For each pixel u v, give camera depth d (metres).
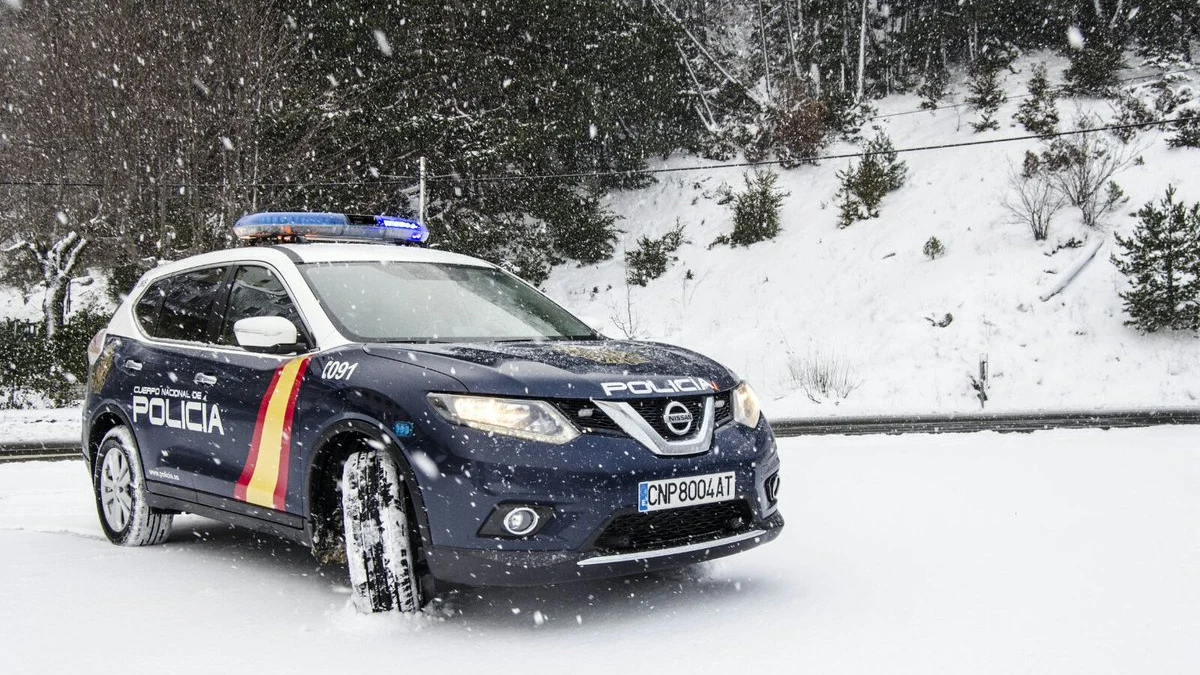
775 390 21.84
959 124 33.56
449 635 3.77
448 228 28.92
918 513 6.32
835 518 6.20
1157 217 21.34
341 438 4.21
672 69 37.03
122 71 21.95
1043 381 20.61
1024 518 6.03
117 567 5.06
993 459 9.19
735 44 45.00
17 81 22.67
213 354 5.06
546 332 5.08
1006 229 26.38
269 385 4.57
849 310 25.48
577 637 3.74
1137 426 13.70
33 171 22.03
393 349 4.20
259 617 4.05
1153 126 29.23
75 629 3.86
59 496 7.97
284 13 27.56
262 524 4.66
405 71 28.83
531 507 3.69
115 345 5.87
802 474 8.38
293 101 25.86
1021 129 31.80
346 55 28.62
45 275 25.23
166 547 5.66
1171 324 21.28
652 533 3.92
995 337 22.19
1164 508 6.23
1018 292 23.44
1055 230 25.50
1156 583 4.36
